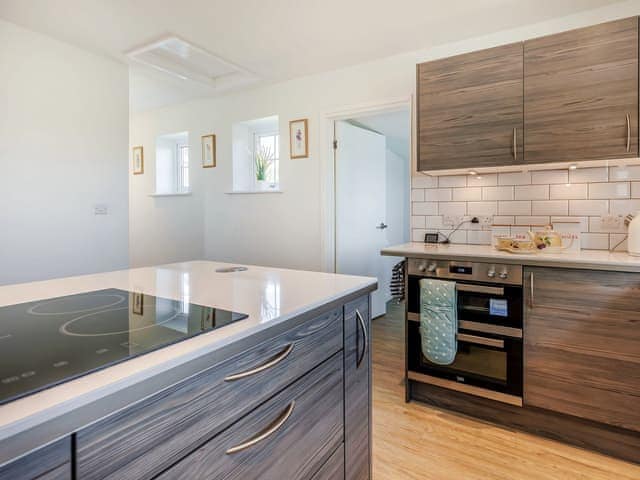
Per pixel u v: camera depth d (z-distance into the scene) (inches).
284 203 148.3
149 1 90.6
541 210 97.3
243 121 157.8
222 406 30.4
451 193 109.7
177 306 39.5
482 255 80.3
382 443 75.6
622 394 68.2
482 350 82.0
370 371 55.4
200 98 167.8
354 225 153.0
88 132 119.1
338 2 91.0
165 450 26.0
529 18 97.4
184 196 179.8
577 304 71.3
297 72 134.4
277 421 36.3
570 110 78.3
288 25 101.7
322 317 43.4
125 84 128.6
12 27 102.0
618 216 88.5
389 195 231.0
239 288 48.8
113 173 126.0
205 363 28.4
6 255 102.3
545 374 74.8
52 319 34.8
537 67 81.2
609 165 87.7
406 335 90.4
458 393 86.5
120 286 50.3
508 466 68.6
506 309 78.1
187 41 111.5
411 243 112.2
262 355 34.5
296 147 143.2
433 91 92.9
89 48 116.0
